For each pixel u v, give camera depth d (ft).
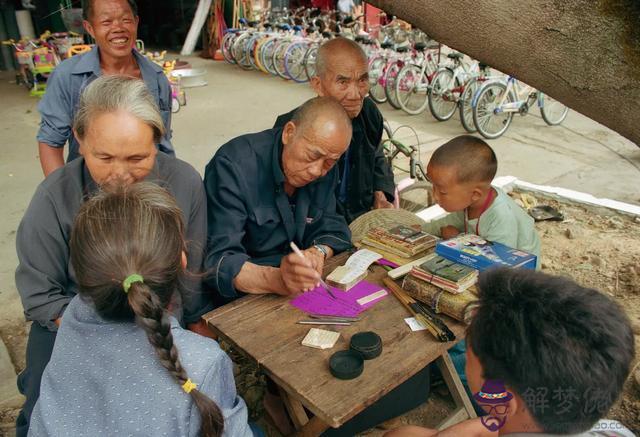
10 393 7.79
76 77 7.88
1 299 10.20
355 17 31.37
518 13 4.20
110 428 3.21
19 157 18.58
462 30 4.62
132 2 7.91
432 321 5.13
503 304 2.89
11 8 32.91
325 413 4.15
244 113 24.97
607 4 3.83
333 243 6.82
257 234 6.77
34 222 5.20
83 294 3.34
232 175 6.46
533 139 21.97
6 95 27.94
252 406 7.55
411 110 25.95
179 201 5.81
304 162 6.05
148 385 3.24
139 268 3.22
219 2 37.60
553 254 11.65
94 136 4.79
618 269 10.88
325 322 5.30
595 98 4.17
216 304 6.49
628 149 20.56
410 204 13.89
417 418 7.41
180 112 25.12
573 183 17.29
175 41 43.73
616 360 2.68
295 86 30.63
